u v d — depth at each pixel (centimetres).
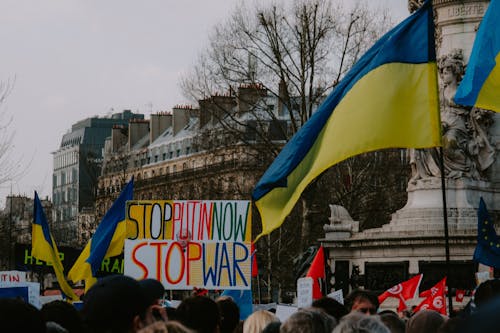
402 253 5444
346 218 5703
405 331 1853
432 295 3662
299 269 5919
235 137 8731
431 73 2683
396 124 2680
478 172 5528
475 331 925
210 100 8688
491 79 2777
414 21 2700
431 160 5509
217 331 1819
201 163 16888
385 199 9269
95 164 18388
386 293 3684
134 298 1403
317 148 2733
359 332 1373
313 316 1571
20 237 14438
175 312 1806
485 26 2786
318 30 8231
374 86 2686
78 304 3472
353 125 2683
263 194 2783
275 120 8444
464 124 5494
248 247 3275
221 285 3275
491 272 5194
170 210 3297
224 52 8425
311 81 8188
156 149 18162
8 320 1241
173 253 3288
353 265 5597
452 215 5438
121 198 3838
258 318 1934
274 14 8231
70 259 4722
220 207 3275
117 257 3953
